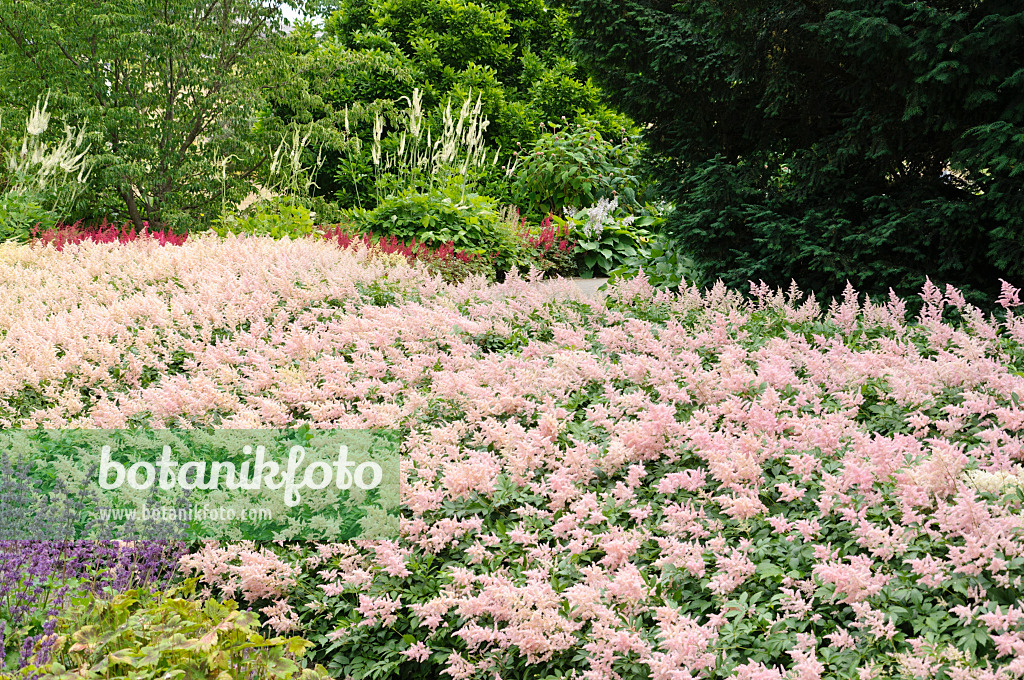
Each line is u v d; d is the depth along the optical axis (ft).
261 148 54.60
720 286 18.93
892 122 20.80
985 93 18.89
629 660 8.62
